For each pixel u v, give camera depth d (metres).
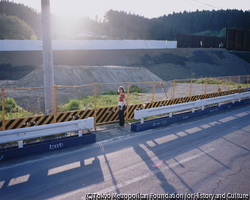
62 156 5.75
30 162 5.36
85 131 8.17
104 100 15.16
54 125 6.16
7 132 5.39
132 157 5.62
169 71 55.00
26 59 42.91
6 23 76.38
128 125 9.26
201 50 71.25
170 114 9.61
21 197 3.78
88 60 49.50
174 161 5.33
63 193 3.91
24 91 19.53
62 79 25.97
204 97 14.92
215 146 6.42
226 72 61.31
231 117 10.55
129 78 33.69
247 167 4.99
